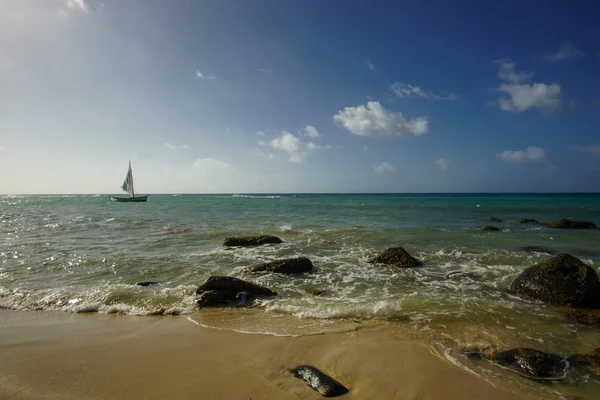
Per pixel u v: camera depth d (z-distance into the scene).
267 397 4.02
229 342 5.66
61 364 4.87
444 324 6.56
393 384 4.36
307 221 27.17
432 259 12.74
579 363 5.02
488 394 4.19
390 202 68.88
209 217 30.80
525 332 6.22
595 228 23.58
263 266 10.89
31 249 14.47
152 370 4.69
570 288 7.98
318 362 4.94
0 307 7.59
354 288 9.22
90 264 11.70
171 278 10.10
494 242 16.66
